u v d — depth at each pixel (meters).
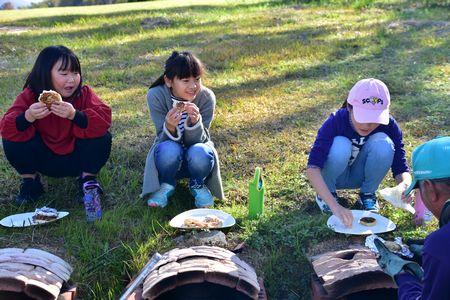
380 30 8.34
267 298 2.96
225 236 3.27
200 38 8.44
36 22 10.96
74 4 39.06
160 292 2.51
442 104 5.08
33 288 2.50
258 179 3.41
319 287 2.74
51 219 3.36
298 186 3.83
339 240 3.21
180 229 3.29
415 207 3.35
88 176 3.55
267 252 3.20
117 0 33.19
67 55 3.37
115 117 4.97
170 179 3.51
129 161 4.13
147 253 3.15
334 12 10.68
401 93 5.45
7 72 6.59
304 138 4.52
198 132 3.49
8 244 3.19
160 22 10.21
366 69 6.27
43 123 3.45
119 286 3.04
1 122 3.34
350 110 3.29
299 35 8.33
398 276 2.39
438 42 7.40
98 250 3.16
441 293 2.02
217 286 2.78
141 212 3.53
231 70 6.46
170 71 3.44
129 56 7.30
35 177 3.60
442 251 2.01
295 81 5.96
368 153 3.35
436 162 2.24
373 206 3.49
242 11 11.71
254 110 5.12
